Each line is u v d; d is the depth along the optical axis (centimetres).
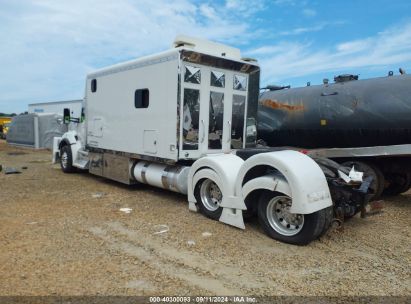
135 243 475
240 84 757
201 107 691
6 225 538
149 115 721
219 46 721
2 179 961
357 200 514
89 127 956
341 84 800
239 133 768
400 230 565
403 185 811
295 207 452
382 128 700
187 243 479
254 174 525
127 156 799
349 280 381
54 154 1162
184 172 670
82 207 660
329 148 786
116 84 825
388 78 737
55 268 389
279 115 889
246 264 417
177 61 645
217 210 580
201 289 352
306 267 412
